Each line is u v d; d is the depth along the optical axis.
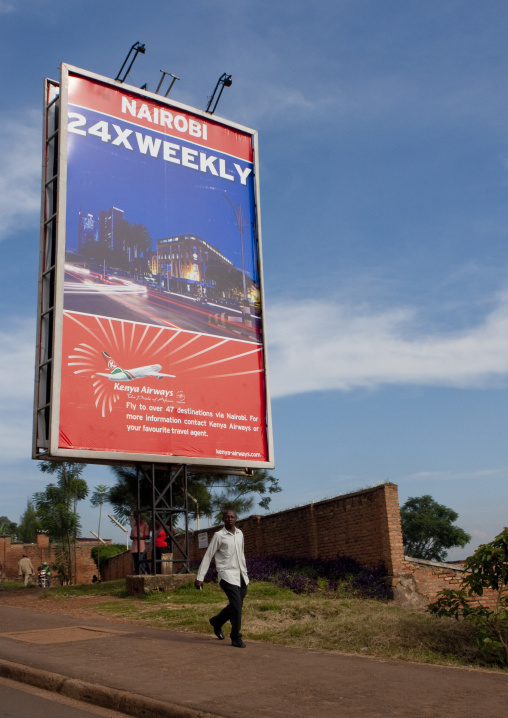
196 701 6.21
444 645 10.02
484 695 6.54
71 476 32.06
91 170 17.80
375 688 6.80
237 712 5.83
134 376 17.14
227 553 9.63
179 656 8.54
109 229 17.72
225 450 18.25
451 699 6.37
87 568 44.28
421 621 10.70
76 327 16.55
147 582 16.16
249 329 19.62
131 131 18.78
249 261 20.20
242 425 18.73
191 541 25.97
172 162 19.38
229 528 9.80
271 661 8.26
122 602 15.46
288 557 20.02
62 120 17.53
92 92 18.31
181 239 18.97
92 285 17.05
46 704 6.70
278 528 20.86
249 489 29.89
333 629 10.52
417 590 15.84
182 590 16.28
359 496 17.42
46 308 17.09
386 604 14.85
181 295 18.52
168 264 18.53
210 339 18.75
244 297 19.80
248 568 18.95
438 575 16.31
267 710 5.91
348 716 5.73
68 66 17.95
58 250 16.72
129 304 17.53
